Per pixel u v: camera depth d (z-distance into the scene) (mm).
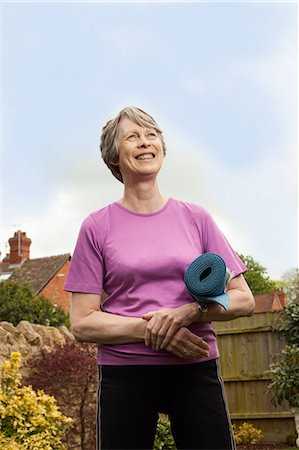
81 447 6387
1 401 5352
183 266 2051
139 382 1980
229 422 1994
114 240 2123
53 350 6766
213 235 2213
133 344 1998
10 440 5105
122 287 2070
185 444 1993
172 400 1999
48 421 5480
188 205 2252
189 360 1986
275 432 8273
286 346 7766
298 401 7328
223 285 1951
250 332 8625
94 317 2053
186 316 1939
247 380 8570
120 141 2186
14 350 6695
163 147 2258
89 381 6570
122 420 1962
